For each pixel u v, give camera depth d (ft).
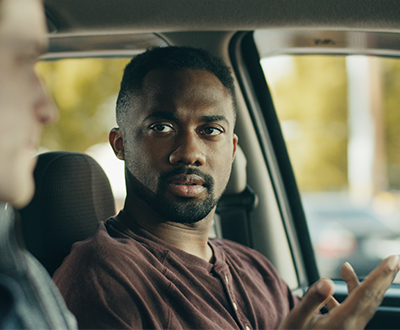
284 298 4.40
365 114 38.09
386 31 4.63
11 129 1.46
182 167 3.52
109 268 3.19
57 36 5.00
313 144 37.68
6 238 1.76
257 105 5.70
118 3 4.34
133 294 3.12
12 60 1.48
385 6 4.19
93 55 5.67
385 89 37.65
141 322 3.09
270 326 3.91
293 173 5.98
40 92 1.56
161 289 3.28
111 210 4.72
